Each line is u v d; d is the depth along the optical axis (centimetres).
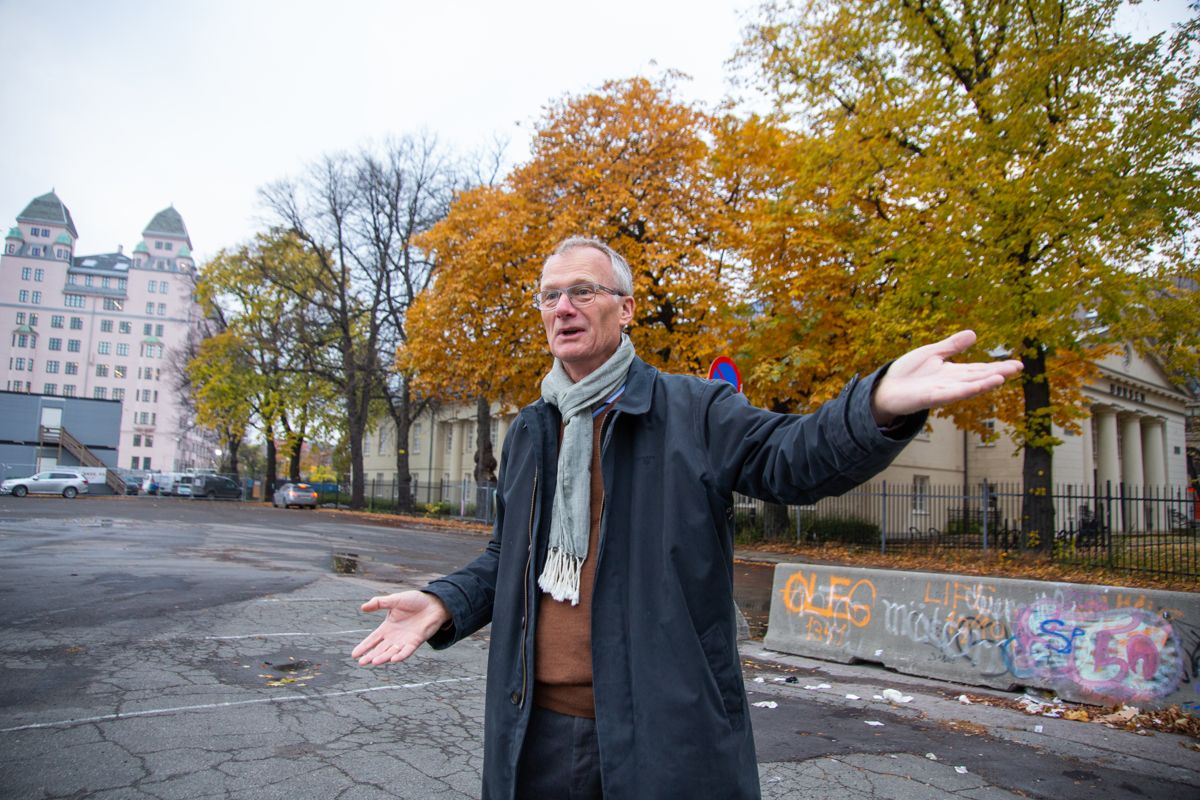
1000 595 599
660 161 1905
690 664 145
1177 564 1409
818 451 129
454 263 2028
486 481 3106
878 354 1460
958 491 3028
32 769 361
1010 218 1284
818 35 1578
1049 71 1280
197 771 367
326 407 4459
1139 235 1203
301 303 3972
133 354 12456
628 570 156
